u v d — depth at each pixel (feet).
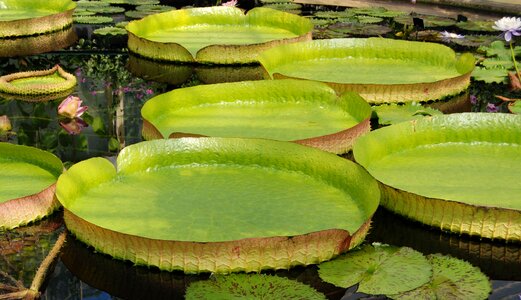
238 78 14.69
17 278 7.54
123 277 7.52
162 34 17.33
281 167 9.41
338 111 11.85
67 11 18.44
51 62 16.10
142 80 14.67
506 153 10.10
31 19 17.70
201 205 8.48
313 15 20.11
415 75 13.89
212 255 7.34
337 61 14.90
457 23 18.04
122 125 12.23
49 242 8.20
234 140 9.57
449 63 14.28
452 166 9.66
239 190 8.89
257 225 8.00
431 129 10.27
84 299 7.15
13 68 15.74
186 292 7.01
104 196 8.68
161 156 9.47
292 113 11.79
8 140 11.57
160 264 7.52
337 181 8.93
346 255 7.69
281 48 14.51
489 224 8.23
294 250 7.41
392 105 12.57
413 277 7.23
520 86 13.33
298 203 8.55
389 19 19.06
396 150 10.07
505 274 7.68
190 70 15.21
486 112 11.41
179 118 11.53
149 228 7.88
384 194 8.88
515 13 18.79
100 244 7.82
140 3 21.45
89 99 13.62
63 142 11.48
